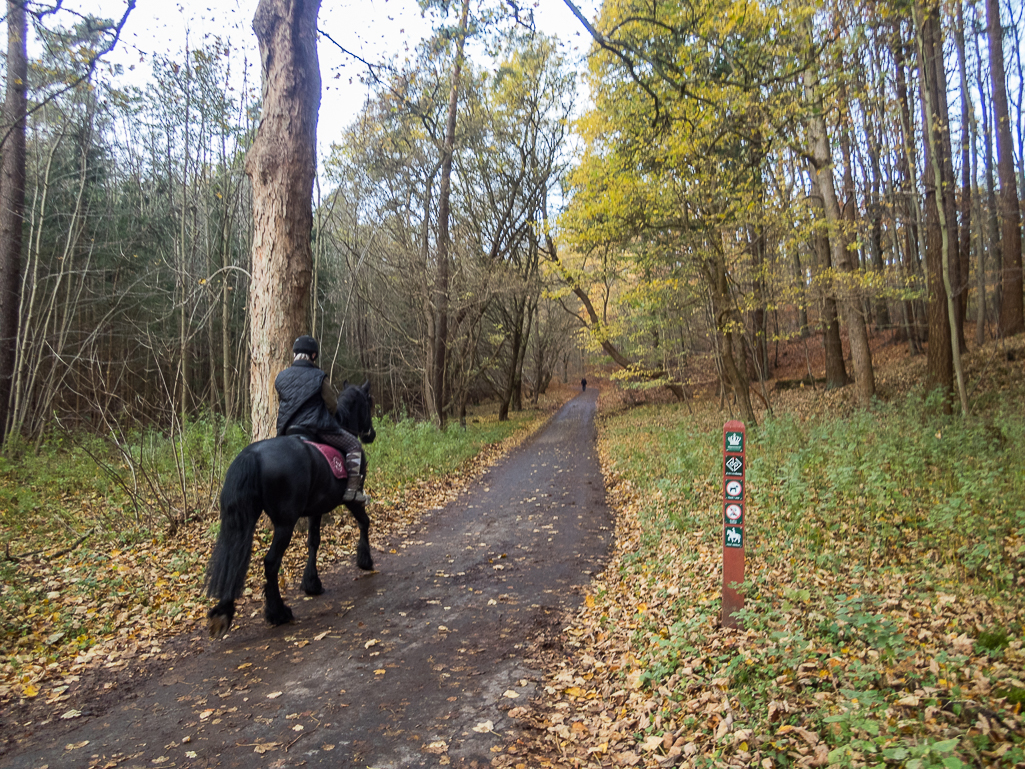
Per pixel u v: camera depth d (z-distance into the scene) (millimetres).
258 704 4004
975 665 3398
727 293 15781
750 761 2920
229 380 16359
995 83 18359
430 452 16547
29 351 17859
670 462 12711
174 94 16766
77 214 18672
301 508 5516
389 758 3350
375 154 21516
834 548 6051
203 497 9734
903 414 12805
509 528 9469
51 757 3422
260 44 8398
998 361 15750
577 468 15922
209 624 4582
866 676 3293
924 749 2373
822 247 17969
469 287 24844
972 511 6336
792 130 12633
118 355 22750
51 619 5441
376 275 27562
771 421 13852
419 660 4672
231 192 19375
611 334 25406
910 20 13078
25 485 11711
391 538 8828
